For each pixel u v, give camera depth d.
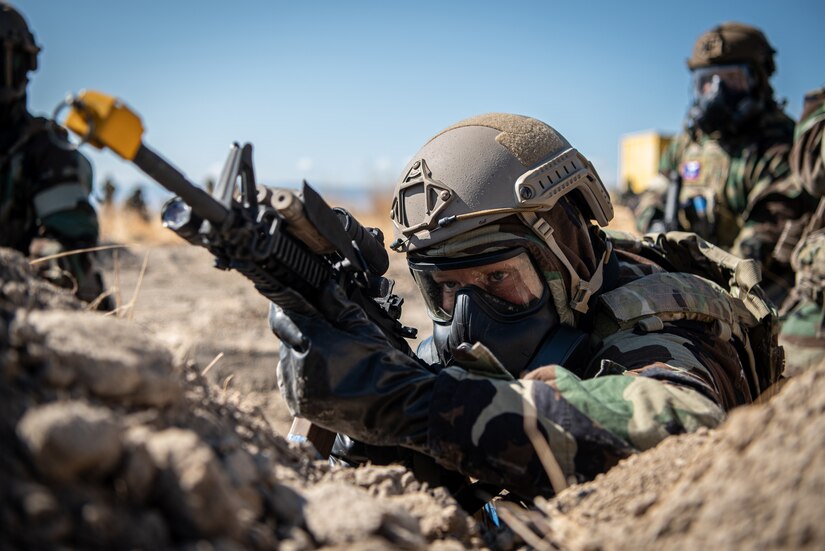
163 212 1.65
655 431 1.69
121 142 1.41
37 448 1.06
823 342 3.86
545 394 1.74
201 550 1.12
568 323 2.24
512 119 2.34
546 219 2.23
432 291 2.28
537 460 1.70
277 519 1.30
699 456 1.42
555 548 1.44
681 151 5.45
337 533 1.27
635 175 17.95
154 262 9.97
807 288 3.94
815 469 1.15
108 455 1.10
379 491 1.59
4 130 3.43
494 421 1.73
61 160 3.49
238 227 1.60
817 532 1.10
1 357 1.19
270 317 1.90
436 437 1.76
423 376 1.87
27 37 3.48
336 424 1.85
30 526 1.03
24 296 1.38
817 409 1.22
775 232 4.86
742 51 5.11
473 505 2.04
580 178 2.29
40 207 3.45
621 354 2.09
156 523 1.12
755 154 5.07
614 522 1.40
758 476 1.20
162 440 1.17
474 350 1.80
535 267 2.19
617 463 1.68
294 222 1.70
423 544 1.34
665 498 1.38
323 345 1.82
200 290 7.93
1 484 1.06
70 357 1.23
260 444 1.55
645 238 2.87
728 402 2.17
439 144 2.31
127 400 1.28
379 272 2.09
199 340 5.29
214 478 1.15
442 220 2.17
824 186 4.20
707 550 1.17
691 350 2.12
